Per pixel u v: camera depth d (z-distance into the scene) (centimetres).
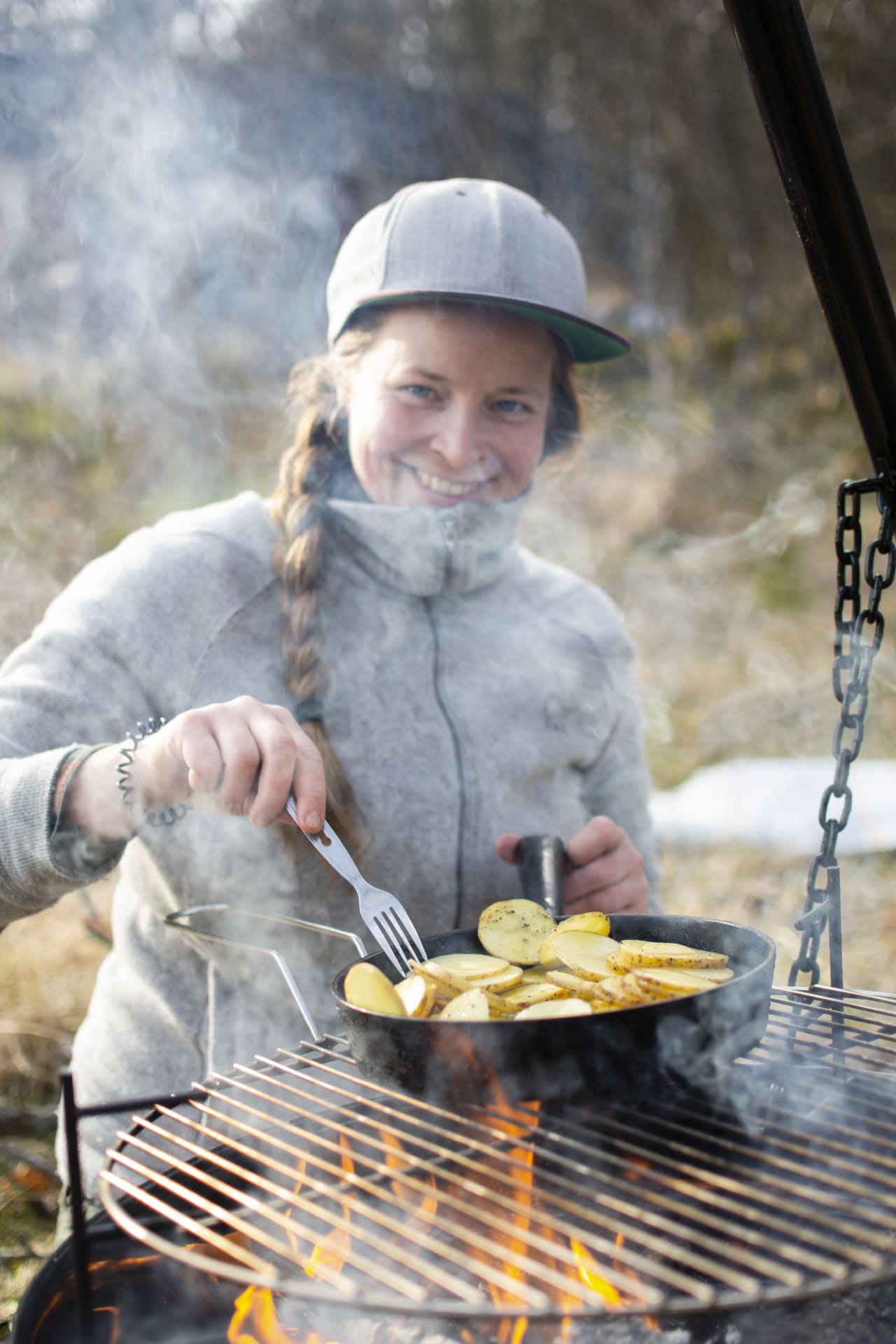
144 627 140
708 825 313
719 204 684
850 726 112
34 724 131
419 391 145
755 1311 76
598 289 709
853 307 99
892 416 104
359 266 146
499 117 654
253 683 145
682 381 668
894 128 624
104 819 112
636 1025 75
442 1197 67
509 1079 76
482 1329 77
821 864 113
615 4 654
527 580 175
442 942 105
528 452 153
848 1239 79
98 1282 79
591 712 169
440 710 154
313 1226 86
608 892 131
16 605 399
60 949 266
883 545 109
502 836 143
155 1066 141
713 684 416
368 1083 83
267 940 139
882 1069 95
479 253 138
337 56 555
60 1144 144
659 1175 70
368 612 155
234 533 153
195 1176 73
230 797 102
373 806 146
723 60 666
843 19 628
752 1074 91
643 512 545
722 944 97
